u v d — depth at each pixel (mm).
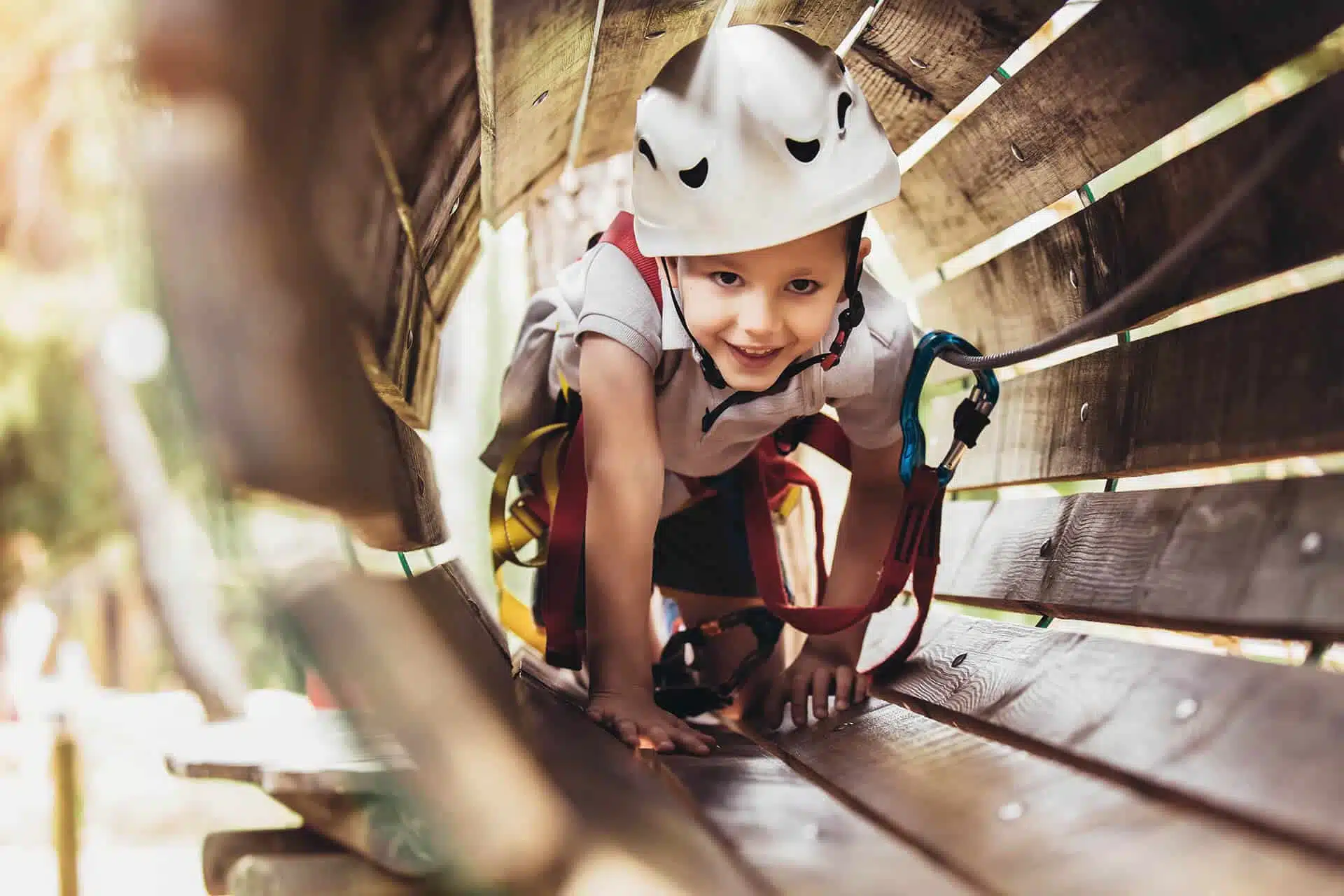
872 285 1703
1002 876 825
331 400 758
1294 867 762
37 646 3336
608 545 1516
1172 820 882
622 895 805
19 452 3582
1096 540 1530
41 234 3539
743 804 1057
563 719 1319
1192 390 1383
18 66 3398
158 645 3020
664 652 1904
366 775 901
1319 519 1124
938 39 1681
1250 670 1042
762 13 1738
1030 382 1857
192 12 634
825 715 1636
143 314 896
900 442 1748
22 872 2410
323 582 896
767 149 1334
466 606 1434
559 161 2188
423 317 1526
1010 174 1781
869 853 897
